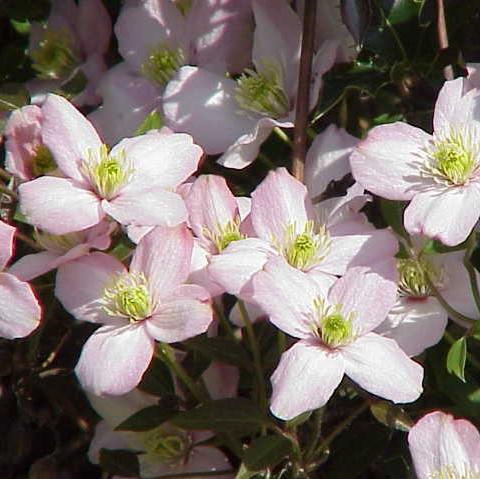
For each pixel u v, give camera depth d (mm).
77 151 728
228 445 753
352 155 722
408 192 716
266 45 786
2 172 772
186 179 745
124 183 723
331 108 790
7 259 708
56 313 798
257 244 717
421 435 701
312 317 699
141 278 712
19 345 801
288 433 722
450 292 738
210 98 787
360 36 767
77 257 720
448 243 699
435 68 781
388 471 764
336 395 760
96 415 802
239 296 703
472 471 699
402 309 732
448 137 726
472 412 739
